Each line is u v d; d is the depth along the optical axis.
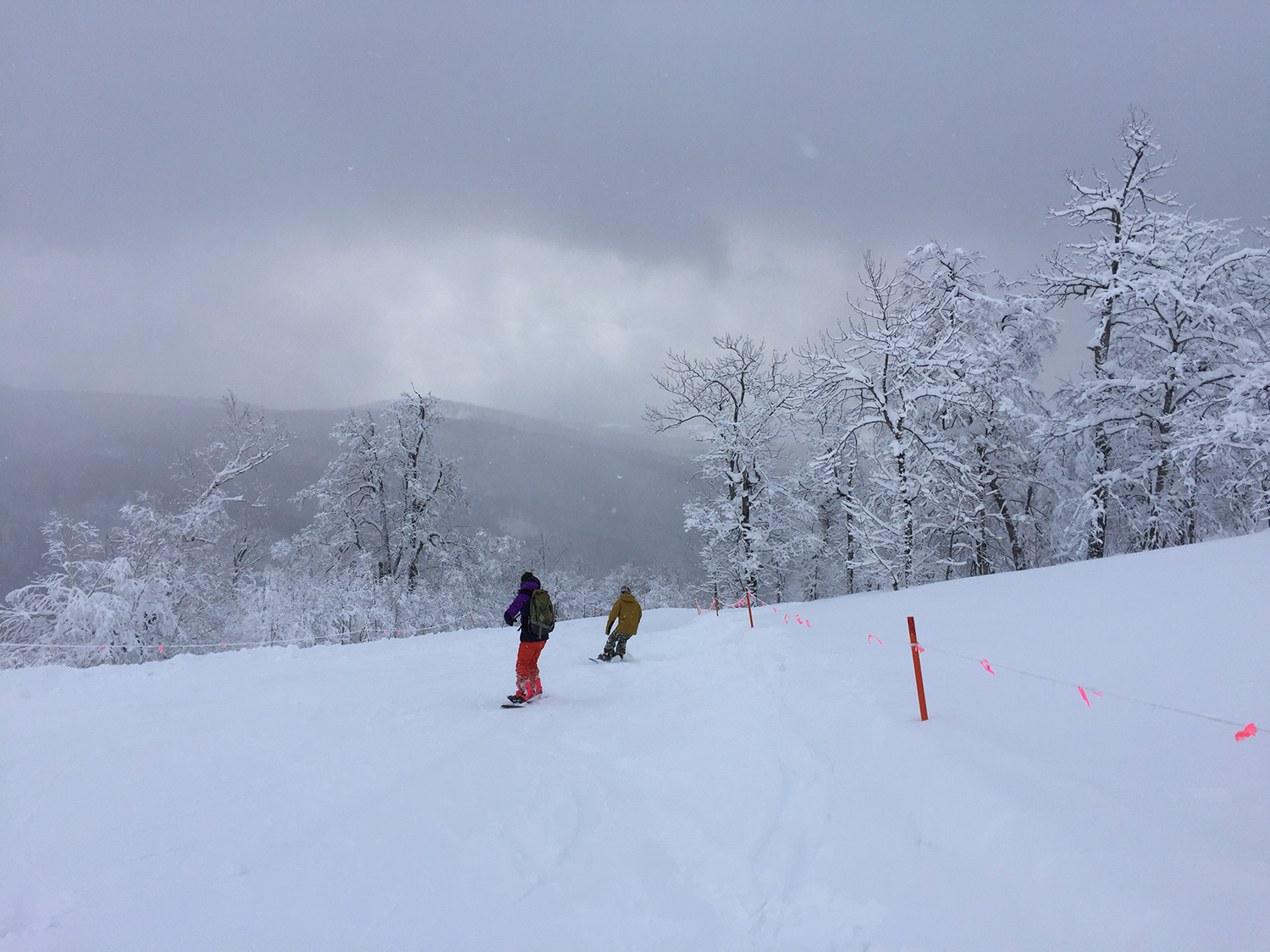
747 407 30.47
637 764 5.78
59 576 18.53
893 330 23.45
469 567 34.16
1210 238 21.42
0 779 5.54
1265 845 2.79
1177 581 9.25
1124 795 3.45
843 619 12.73
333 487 31.94
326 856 4.12
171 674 10.58
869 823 4.02
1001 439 25.64
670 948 3.11
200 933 3.28
